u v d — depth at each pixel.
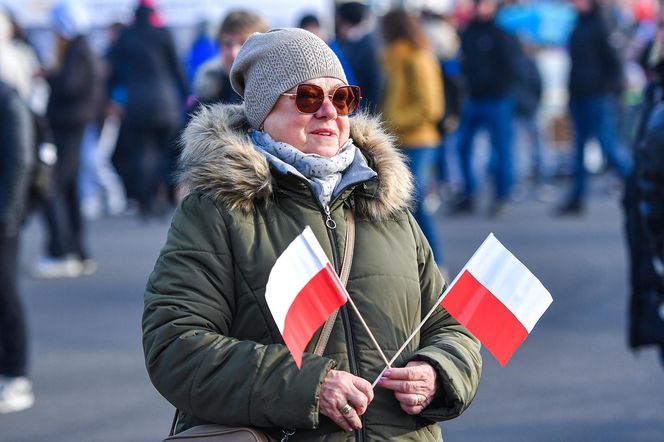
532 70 38.25
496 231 29.48
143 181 33.34
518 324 7.99
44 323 21.14
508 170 32.22
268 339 7.53
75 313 21.94
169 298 7.49
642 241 12.77
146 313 7.56
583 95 30.84
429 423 7.84
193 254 7.56
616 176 36.44
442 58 23.22
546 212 32.88
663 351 13.34
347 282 7.68
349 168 7.95
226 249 7.60
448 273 24.00
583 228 29.48
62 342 19.72
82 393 16.75
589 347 18.42
